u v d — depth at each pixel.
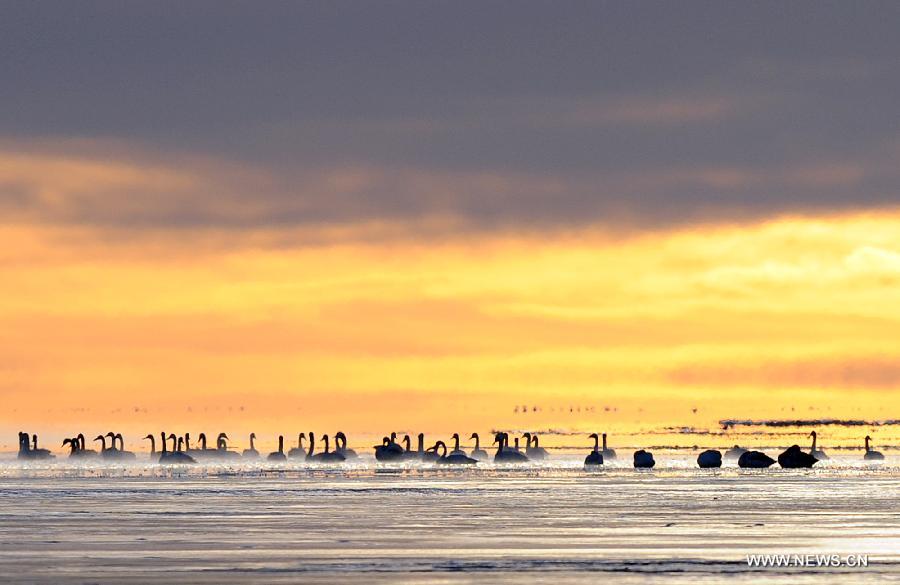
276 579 192.88
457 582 190.12
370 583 189.88
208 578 194.12
